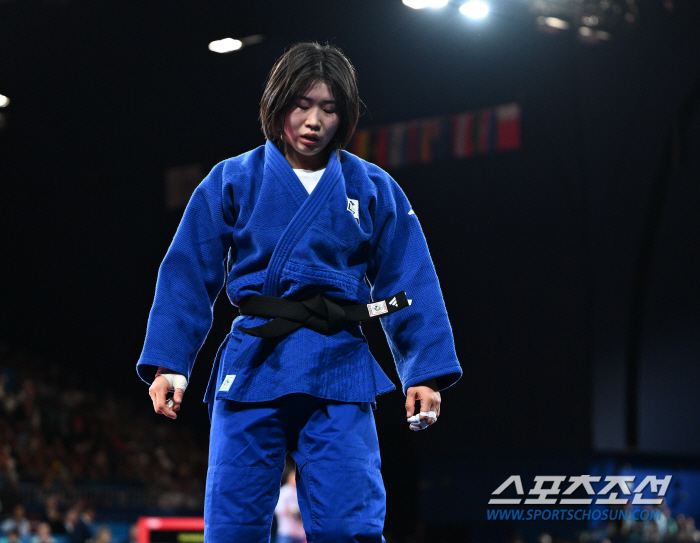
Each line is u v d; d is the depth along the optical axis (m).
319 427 8.33
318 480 8.20
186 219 9.03
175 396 8.48
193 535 20.41
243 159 9.20
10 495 48.09
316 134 8.75
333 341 8.45
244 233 8.77
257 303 8.50
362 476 8.22
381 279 9.25
